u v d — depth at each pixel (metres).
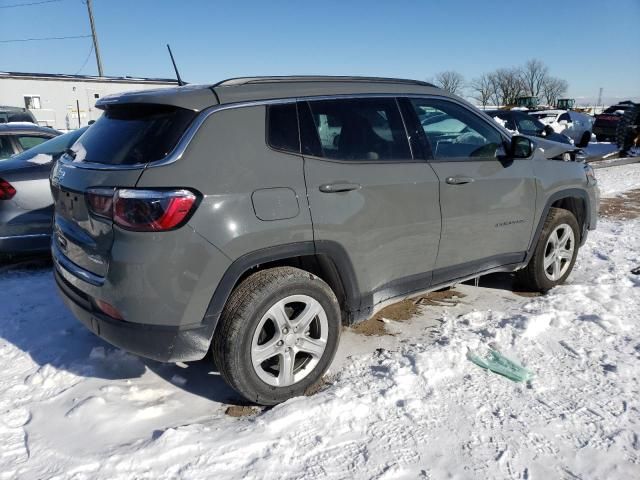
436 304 4.35
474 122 3.90
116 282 2.58
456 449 2.54
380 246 3.23
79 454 2.49
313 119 3.05
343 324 3.29
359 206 3.08
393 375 3.11
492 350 3.45
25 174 4.86
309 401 2.87
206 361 3.45
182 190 2.54
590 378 3.14
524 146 3.90
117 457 2.44
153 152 2.65
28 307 4.24
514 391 3.01
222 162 2.68
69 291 3.00
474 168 3.74
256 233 2.70
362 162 3.18
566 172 4.48
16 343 3.63
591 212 4.87
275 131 2.90
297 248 2.86
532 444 2.57
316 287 2.96
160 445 2.50
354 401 2.87
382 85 3.49
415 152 3.48
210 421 2.79
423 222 3.42
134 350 2.70
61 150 5.39
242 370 2.77
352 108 3.25
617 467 2.42
